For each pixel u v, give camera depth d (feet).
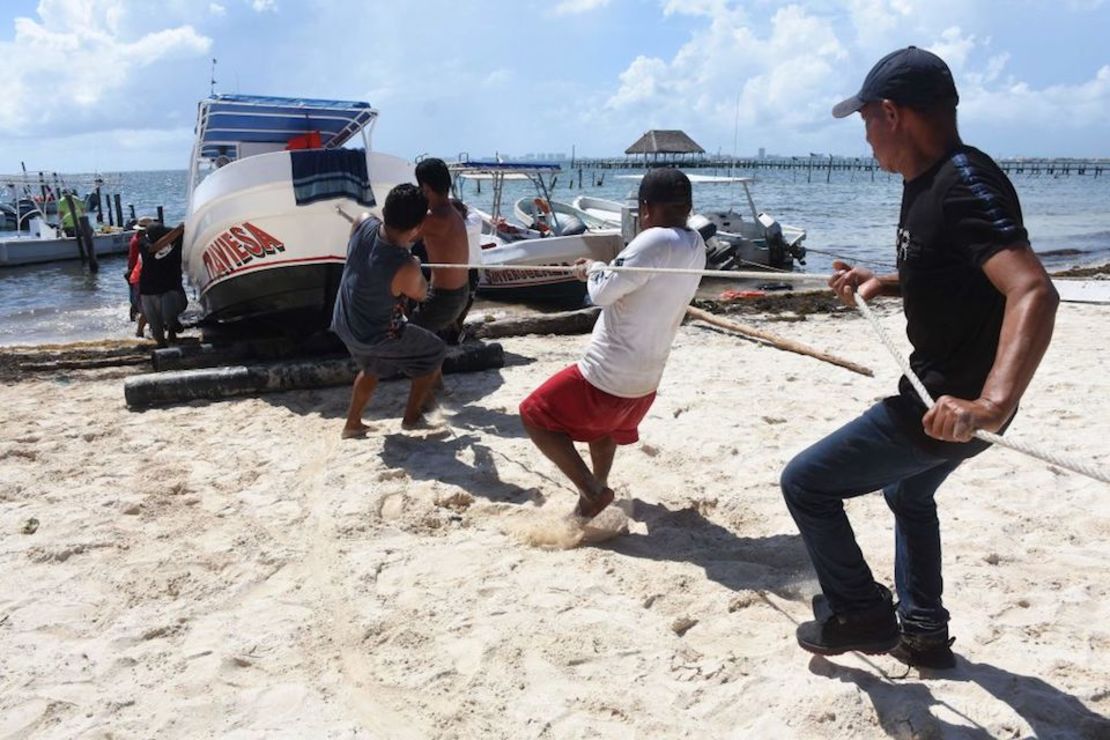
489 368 29.17
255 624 12.92
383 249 19.76
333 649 12.24
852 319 40.88
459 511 17.12
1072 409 23.54
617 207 75.82
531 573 14.33
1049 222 130.11
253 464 20.02
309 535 16.01
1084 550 14.97
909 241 9.04
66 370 31.09
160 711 10.80
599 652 11.89
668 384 26.81
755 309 44.21
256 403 25.32
